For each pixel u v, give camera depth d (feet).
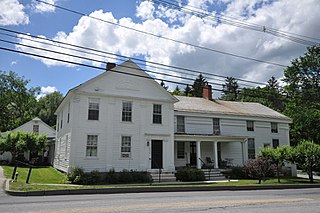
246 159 94.99
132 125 75.00
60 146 87.92
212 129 93.50
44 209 26.48
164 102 80.48
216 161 84.38
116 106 74.18
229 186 54.80
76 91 69.72
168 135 78.89
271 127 106.63
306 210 27.86
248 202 32.86
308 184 65.77
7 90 170.91
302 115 124.36
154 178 70.69
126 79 76.38
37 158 119.14
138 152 74.49
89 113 70.95
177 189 50.44
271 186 59.00
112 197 37.58
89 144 69.77
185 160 87.92
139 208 27.27
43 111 211.82
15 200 33.40
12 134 110.42
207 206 29.22
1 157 123.65
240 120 99.60
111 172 66.90
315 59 118.11
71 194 41.45
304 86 122.01
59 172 79.00
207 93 112.06
